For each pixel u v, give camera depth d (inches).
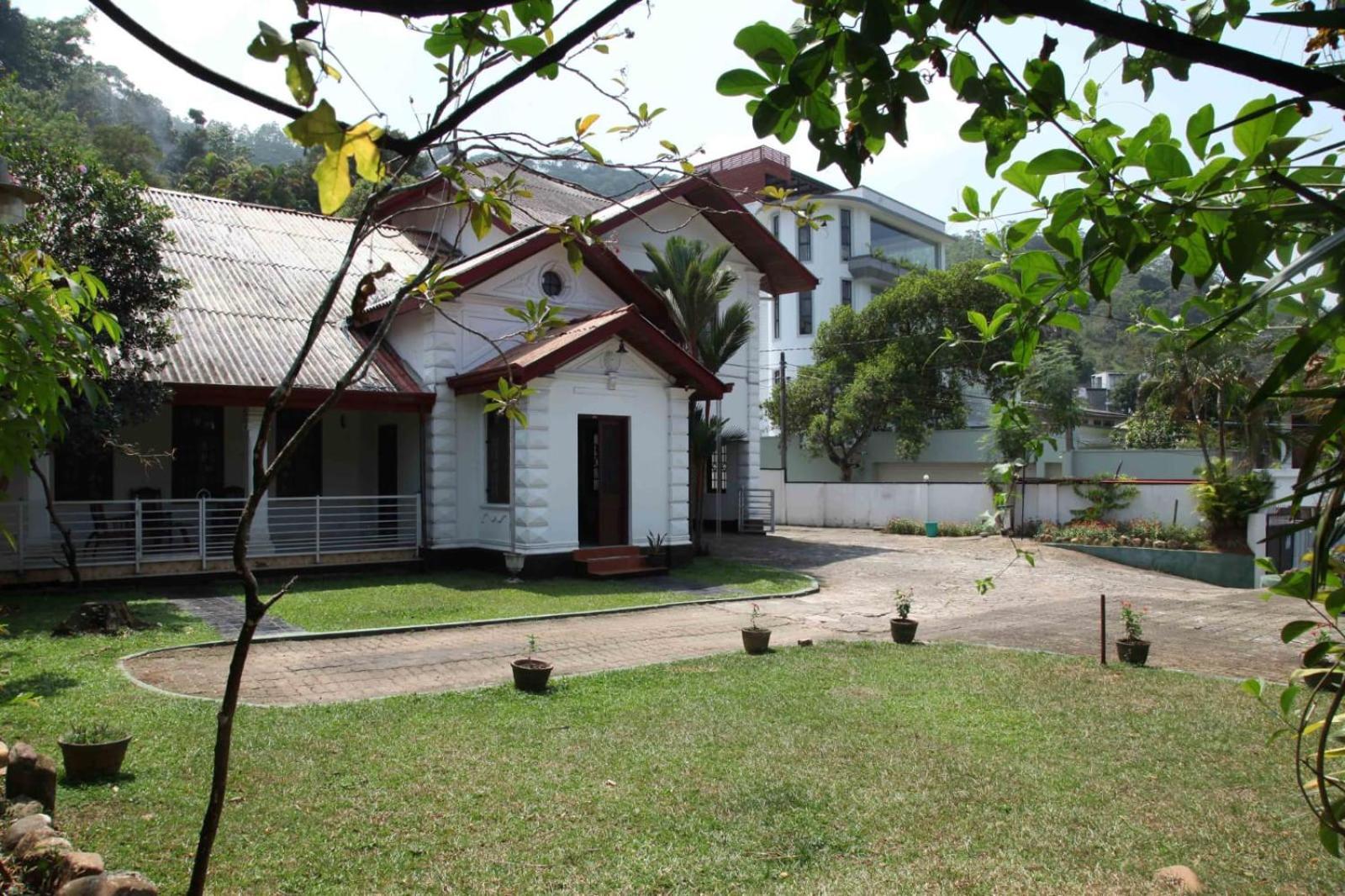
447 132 70.4
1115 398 1632.6
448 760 243.0
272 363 595.8
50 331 139.2
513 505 618.5
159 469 634.2
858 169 65.8
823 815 207.8
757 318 942.4
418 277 101.5
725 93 65.4
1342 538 54.1
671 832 197.2
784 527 1144.2
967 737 270.7
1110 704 313.0
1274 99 62.1
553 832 196.2
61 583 518.9
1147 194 68.9
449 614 480.7
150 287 490.6
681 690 325.7
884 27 57.6
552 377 621.9
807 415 1355.8
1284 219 64.7
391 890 168.9
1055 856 187.6
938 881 175.0
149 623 431.2
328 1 56.5
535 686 321.1
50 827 171.2
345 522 719.1
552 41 86.7
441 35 80.4
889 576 693.9
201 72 66.9
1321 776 68.7
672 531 689.6
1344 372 73.0
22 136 470.0
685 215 853.8
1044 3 50.8
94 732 226.4
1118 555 823.7
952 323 1246.9
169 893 164.4
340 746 253.6
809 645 422.0
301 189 1705.2
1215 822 206.4
